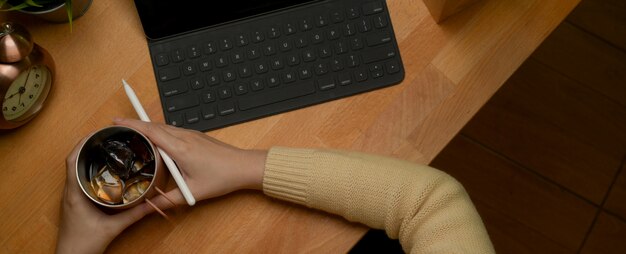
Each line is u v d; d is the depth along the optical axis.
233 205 0.77
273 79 0.78
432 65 0.79
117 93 0.78
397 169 0.73
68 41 0.79
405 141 0.78
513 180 1.39
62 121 0.78
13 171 0.76
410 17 0.80
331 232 0.76
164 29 0.78
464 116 0.78
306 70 0.78
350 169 0.73
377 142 0.78
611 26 1.43
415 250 0.71
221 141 0.76
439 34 0.80
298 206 0.77
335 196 0.73
